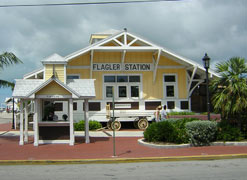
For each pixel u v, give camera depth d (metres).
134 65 21.36
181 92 21.66
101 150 12.02
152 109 21.27
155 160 10.24
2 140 15.10
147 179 7.46
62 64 14.48
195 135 12.66
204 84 22.27
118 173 8.27
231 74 13.57
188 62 20.19
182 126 13.50
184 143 12.80
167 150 11.89
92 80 14.74
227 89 13.52
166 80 21.67
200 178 7.52
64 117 14.75
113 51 20.73
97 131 19.03
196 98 22.45
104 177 7.74
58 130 14.03
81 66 20.80
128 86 21.20
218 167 9.03
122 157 10.42
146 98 21.28
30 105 22.88
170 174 8.05
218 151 11.50
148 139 13.52
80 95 13.36
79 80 14.66
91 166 9.43
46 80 13.78
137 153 11.26
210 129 12.78
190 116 19.23
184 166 9.27
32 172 8.48
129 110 21.00
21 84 13.92
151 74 21.50
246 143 12.87
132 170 8.70
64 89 13.38
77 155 10.89
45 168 9.12
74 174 8.16
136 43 21.09
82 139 15.41
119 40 21.56
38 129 13.67
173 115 19.39
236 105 13.13
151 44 19.80
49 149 12.30
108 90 21.00
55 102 20.22
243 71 13.56
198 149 12.03
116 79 21.11
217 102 13.62
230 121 14.27
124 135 17.06
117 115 19.70
